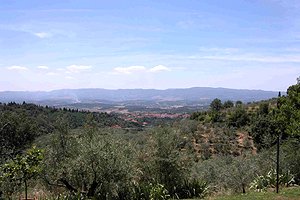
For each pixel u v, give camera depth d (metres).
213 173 18.75
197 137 44.50
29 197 12.67
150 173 14.80
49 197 12.45
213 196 13.96
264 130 40.28
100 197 12.55
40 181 12.95
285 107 19.70
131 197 13.03
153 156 14.69
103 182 12.59
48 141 13.20
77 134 13.38
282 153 15.70
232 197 12.84
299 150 15.43
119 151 13.02
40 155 9.75
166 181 14.63
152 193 13.08
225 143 42.78
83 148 12.51
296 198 11.89
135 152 14.47
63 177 12.67
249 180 15.47
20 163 9.43
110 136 13.50
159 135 15.16
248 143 41.56
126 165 12.93
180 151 15.52
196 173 18.72
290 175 14.68
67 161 12.52
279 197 12.08
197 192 14.48
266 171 15.64
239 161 17.56
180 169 14.91
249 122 51.62
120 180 12.79
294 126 16.97
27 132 16.53
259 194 12.78
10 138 15.65
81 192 12.59
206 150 38.75
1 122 15.79
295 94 19.75
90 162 12.34
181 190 14.41
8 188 11.52
